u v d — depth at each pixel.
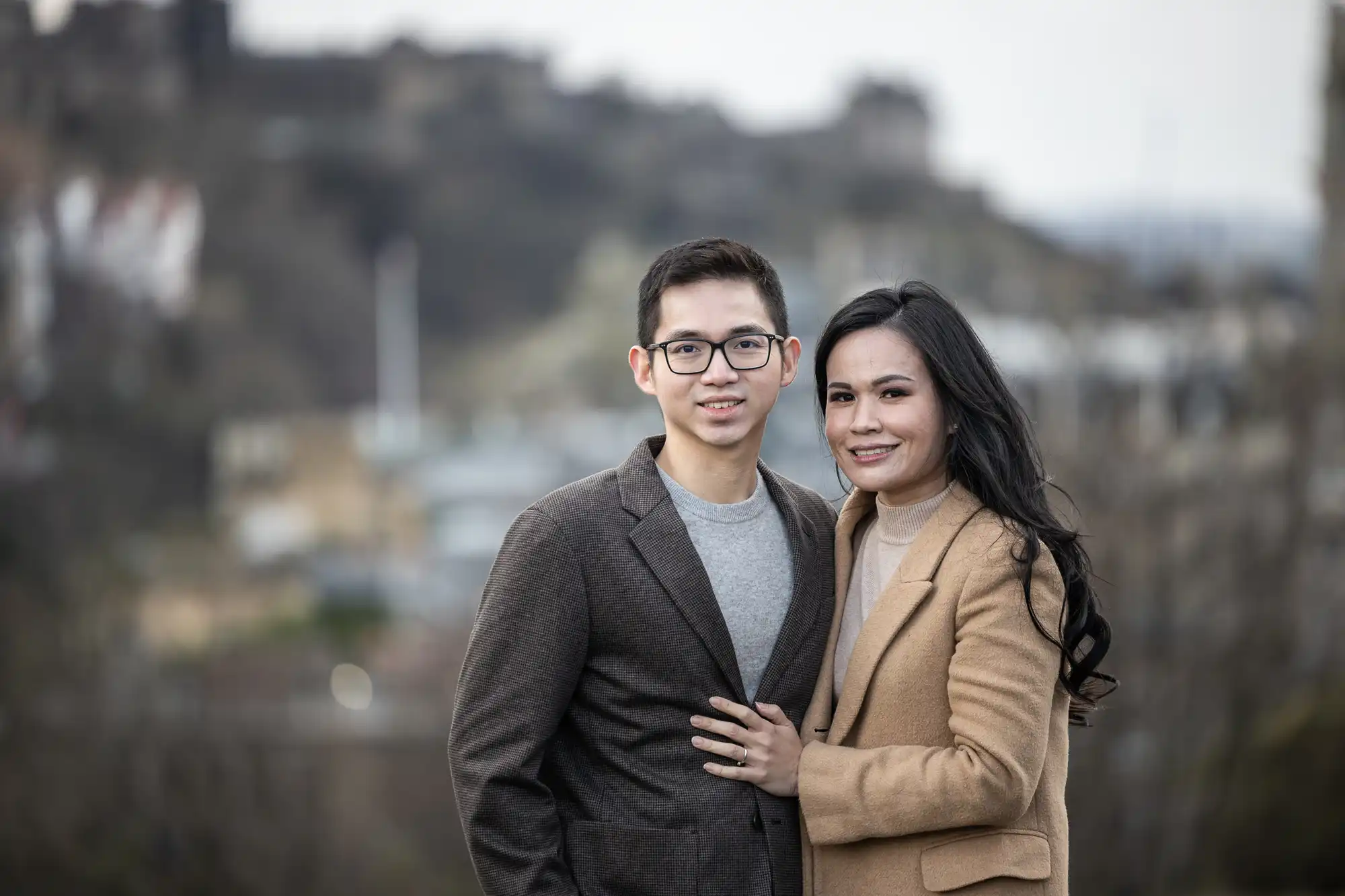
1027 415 2.37
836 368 2.36
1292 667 10.92
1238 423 11.68
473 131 74.00
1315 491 11.25
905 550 2.38
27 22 22.19
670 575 2.25
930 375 2.31
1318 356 11.66
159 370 27.50
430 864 15.52
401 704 18.23
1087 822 10.77
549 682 2.21
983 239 52.09
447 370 63.03
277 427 41.19
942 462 2.37
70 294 22.56
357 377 56.38
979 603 2.19
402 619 25.00
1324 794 10.30
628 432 42.34
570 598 2.23
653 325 2.34
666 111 77.44
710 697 2.26
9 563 17.78
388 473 37.31
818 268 58.19
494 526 32.06
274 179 56.47
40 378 20.98
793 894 2.29
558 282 70.00
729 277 2.30
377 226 69.44
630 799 2.25
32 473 19.61
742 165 74.19
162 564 22.23
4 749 14.22
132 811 14.26
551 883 2.17
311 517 34.59
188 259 32.50
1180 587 11.09
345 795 15.17
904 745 2.24
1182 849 10.60
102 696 15.19
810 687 2.36
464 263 68.88
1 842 13.71
